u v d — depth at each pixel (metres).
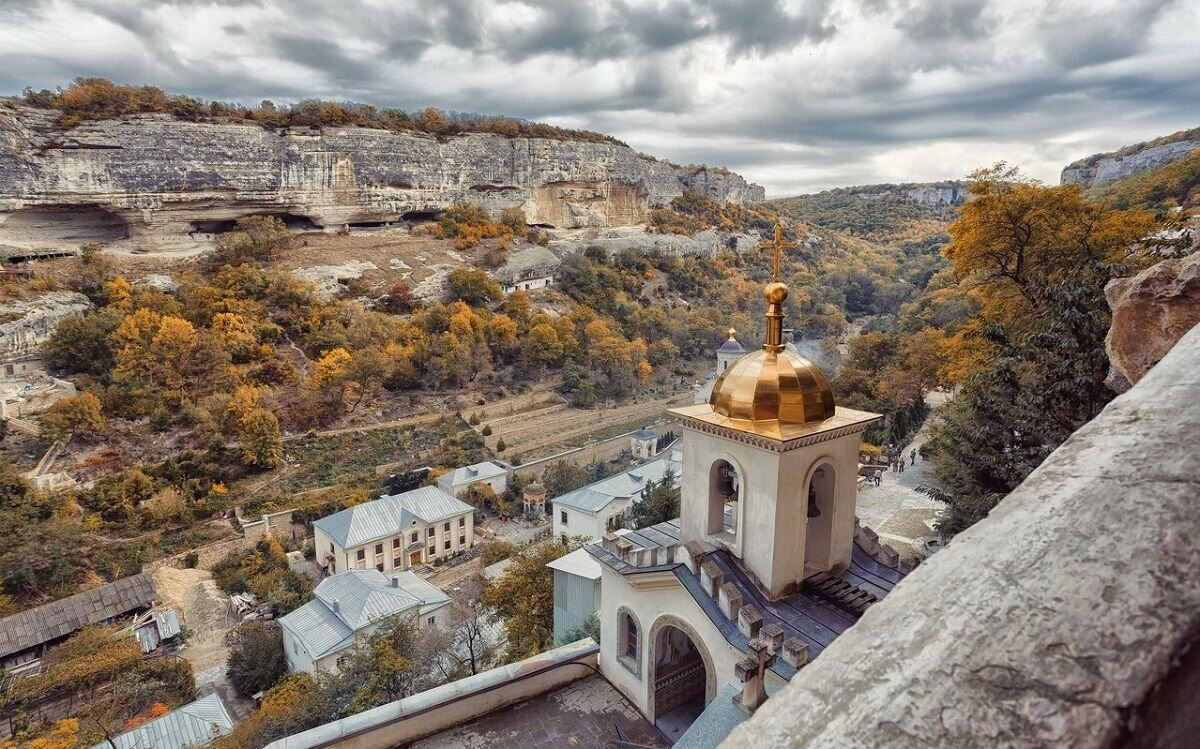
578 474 65.12
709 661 10.49
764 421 10.52
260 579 45.84
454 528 53.44
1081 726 1.31
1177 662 1.34
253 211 106.06
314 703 28.03
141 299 75.50
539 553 31.14
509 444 71.19
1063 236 25.98
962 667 1.59
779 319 11.04
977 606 1.74
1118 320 6.96
